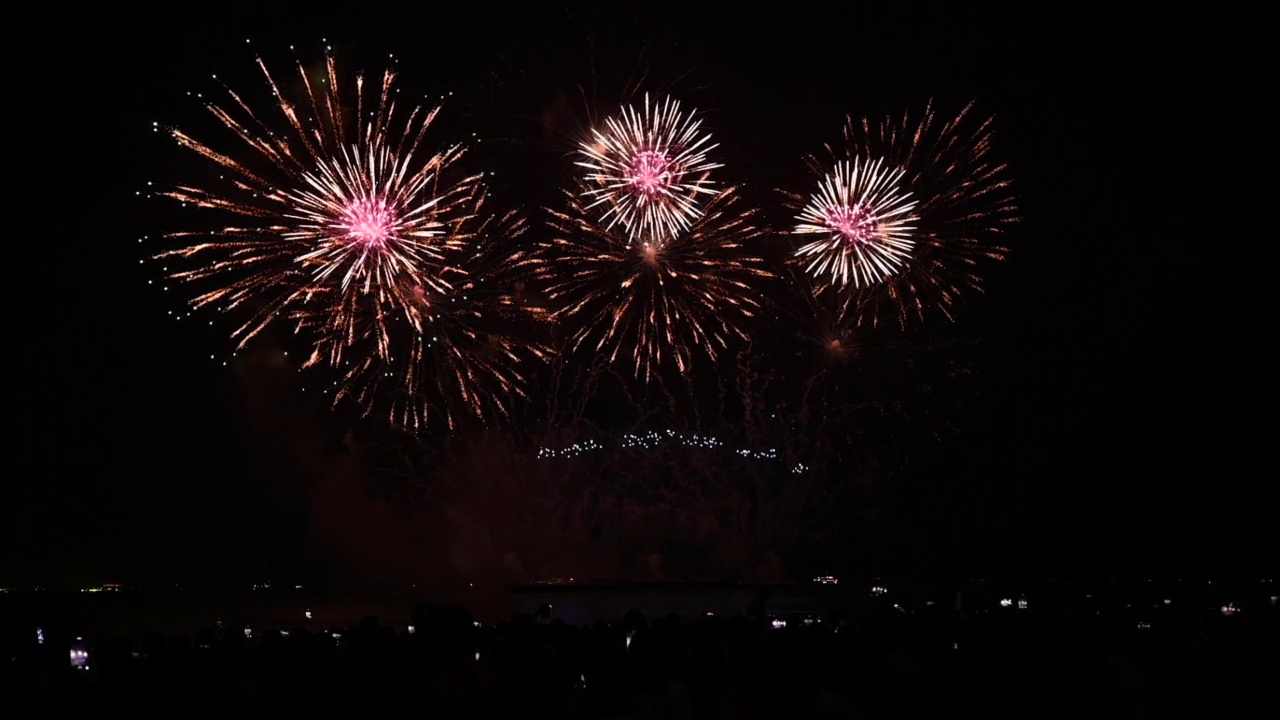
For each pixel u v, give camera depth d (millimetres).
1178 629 12344
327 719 10766
